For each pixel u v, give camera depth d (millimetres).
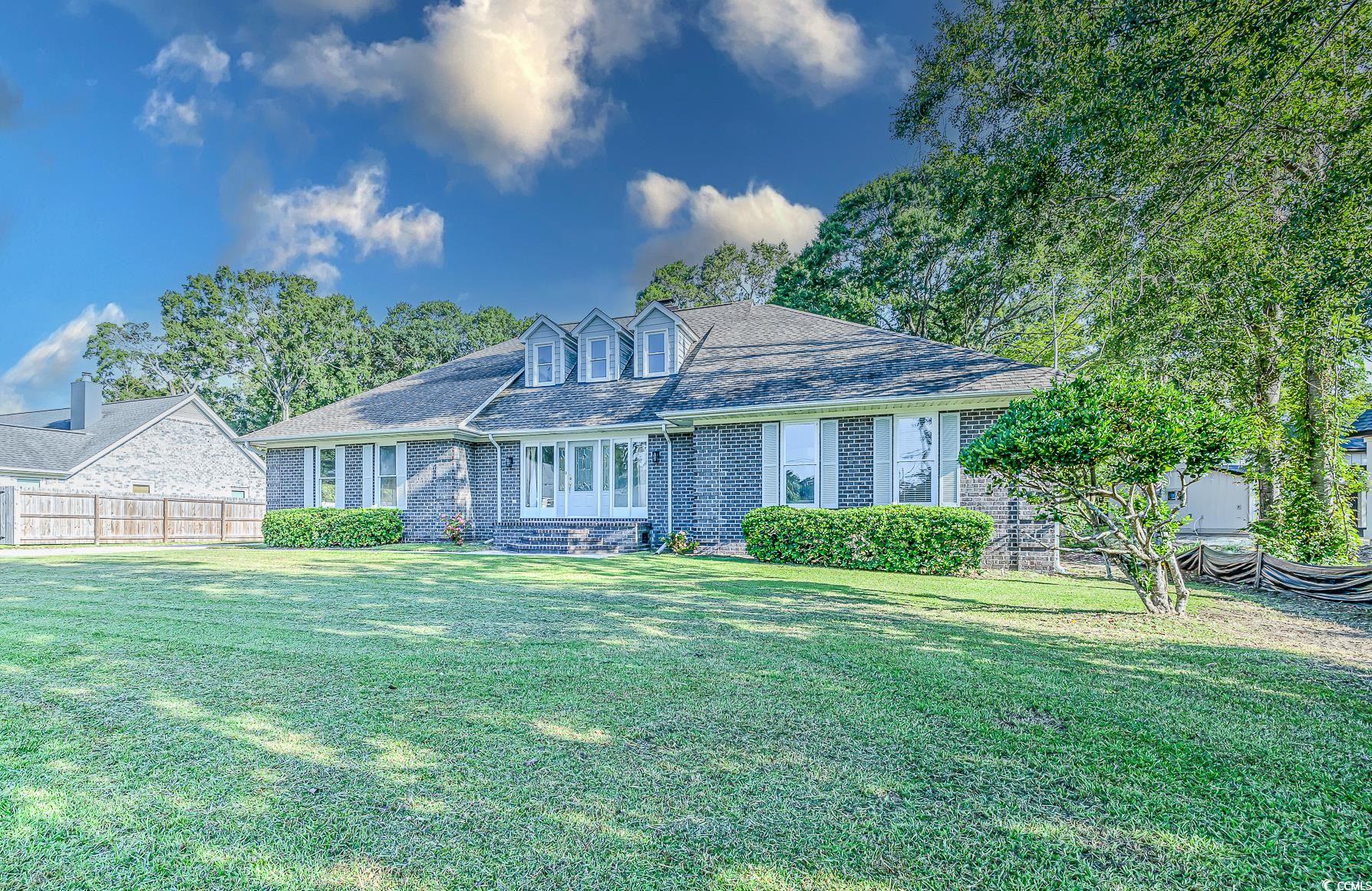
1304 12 6809
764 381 14406
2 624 6223
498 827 2551
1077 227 10195
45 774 2979
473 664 4832
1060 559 11555
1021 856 2379
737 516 14008
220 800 2742
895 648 5340
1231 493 26156
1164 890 2201
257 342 45875
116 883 2213
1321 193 7277
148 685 4285
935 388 12258
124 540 20703
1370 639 5934
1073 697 4129
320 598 7809
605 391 17422
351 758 3162
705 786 2887
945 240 27047
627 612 6941
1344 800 2822
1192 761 3197
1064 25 8797
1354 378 11992
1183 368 12906
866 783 2930
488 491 17312
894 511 11109
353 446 17906
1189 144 8453
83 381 28828
